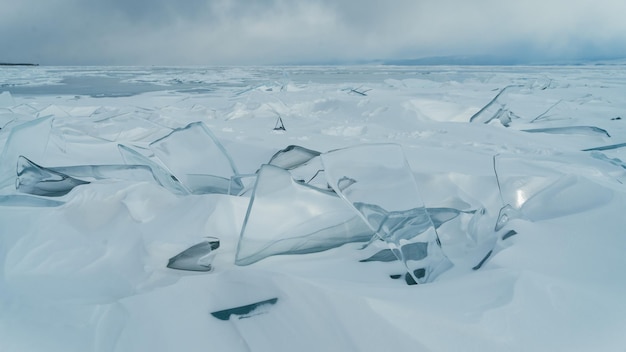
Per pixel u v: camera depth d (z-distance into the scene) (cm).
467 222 192
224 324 113
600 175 261
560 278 126
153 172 244
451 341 96
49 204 188
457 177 246
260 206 165
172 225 169
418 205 169
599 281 125
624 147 383
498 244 157
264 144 380
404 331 99
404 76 2211
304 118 596
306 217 169
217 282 131
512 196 227
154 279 143
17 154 241
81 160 308
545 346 96
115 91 1240
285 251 158
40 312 117
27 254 152
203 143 249
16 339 103
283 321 110
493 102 546
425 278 142
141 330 111
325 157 182
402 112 590
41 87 1431
